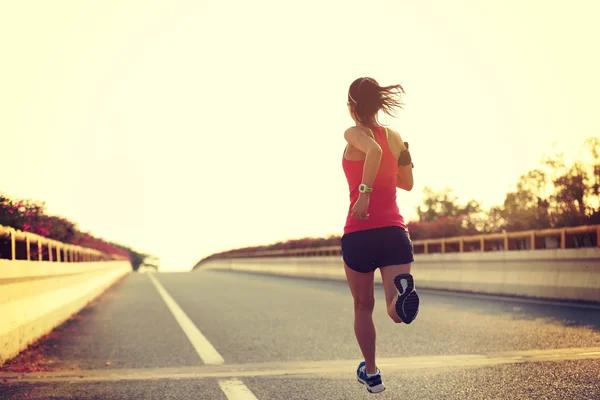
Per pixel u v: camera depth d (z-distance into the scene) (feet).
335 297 54.54
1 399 16.43
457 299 45.06
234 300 51.65
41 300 29.99
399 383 17.48
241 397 16.40
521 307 36.86
